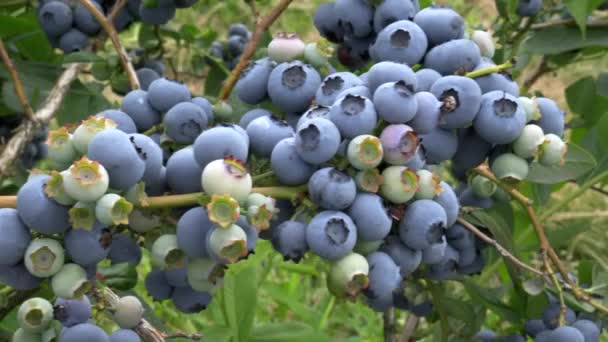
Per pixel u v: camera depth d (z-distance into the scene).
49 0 0.96
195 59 1.10
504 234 0.86
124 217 0.69
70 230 0.70
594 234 1.72
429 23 0.79
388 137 0.72
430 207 0.74
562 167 0.84
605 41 0.91
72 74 0.94
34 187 0.69
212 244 0.70
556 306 0.86
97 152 0.70
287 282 1.40
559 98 2.07
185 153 0.72
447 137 0.75
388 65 0.74
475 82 0.75
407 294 0.87
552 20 0.94
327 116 0.72
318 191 0.72
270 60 0.79
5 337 0.88
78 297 0.70
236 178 0.70
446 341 0.88
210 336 0.93
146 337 0.75
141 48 1.03
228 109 0.81
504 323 1.21
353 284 0.72
